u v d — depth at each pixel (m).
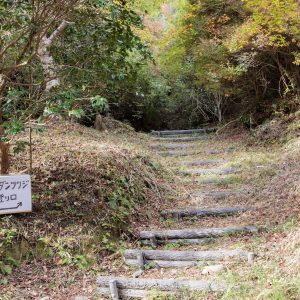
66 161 5.36
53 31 4.83
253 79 9.05
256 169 6.98
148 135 10.45
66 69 4.35
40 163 5.19
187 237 4.78
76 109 3.98
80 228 4.45
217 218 5.39
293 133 7.90
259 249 4.15
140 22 4.59
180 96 12.34
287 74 8.16
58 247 4.18
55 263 4.07
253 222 4.97
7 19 3.72
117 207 5.04
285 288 3.10
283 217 4.84
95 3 3.98
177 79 12.38
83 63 4.52
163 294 3.46
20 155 5.37
